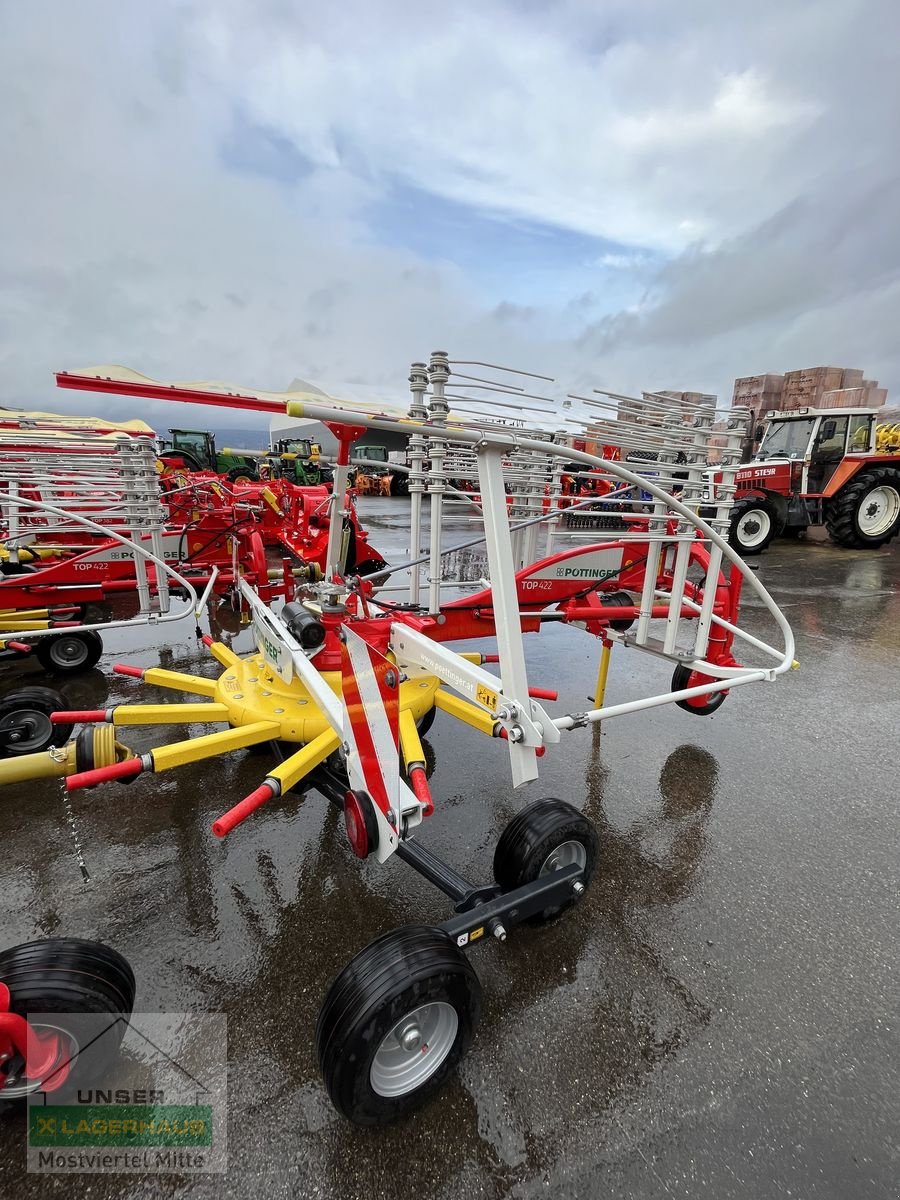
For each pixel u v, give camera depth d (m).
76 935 2.31
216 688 2.87
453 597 6.86
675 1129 1.66
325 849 2.83
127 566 5.72
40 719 3.40
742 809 3.23
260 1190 1.51
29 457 4.57
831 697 4.80
